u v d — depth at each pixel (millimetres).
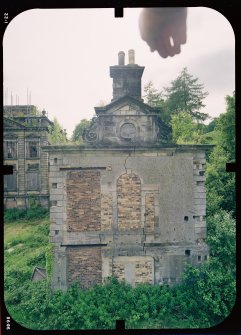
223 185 11727
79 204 9602
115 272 9672
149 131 10008
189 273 9570
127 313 9438
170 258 9633
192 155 9656
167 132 10719
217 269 10102
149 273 9656
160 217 9617
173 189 9594
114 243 9625
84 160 9602
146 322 9328
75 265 9727
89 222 9672
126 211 9625
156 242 9594
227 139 12102
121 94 10375
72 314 9641
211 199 11562
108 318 9469
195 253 9602
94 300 9539
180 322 9344
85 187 9594
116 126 9891
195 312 9344
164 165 9633
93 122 9914
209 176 11727
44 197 11688
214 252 10680
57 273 9766
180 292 9516
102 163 9617
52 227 9641
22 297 10844
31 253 11367
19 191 11680
